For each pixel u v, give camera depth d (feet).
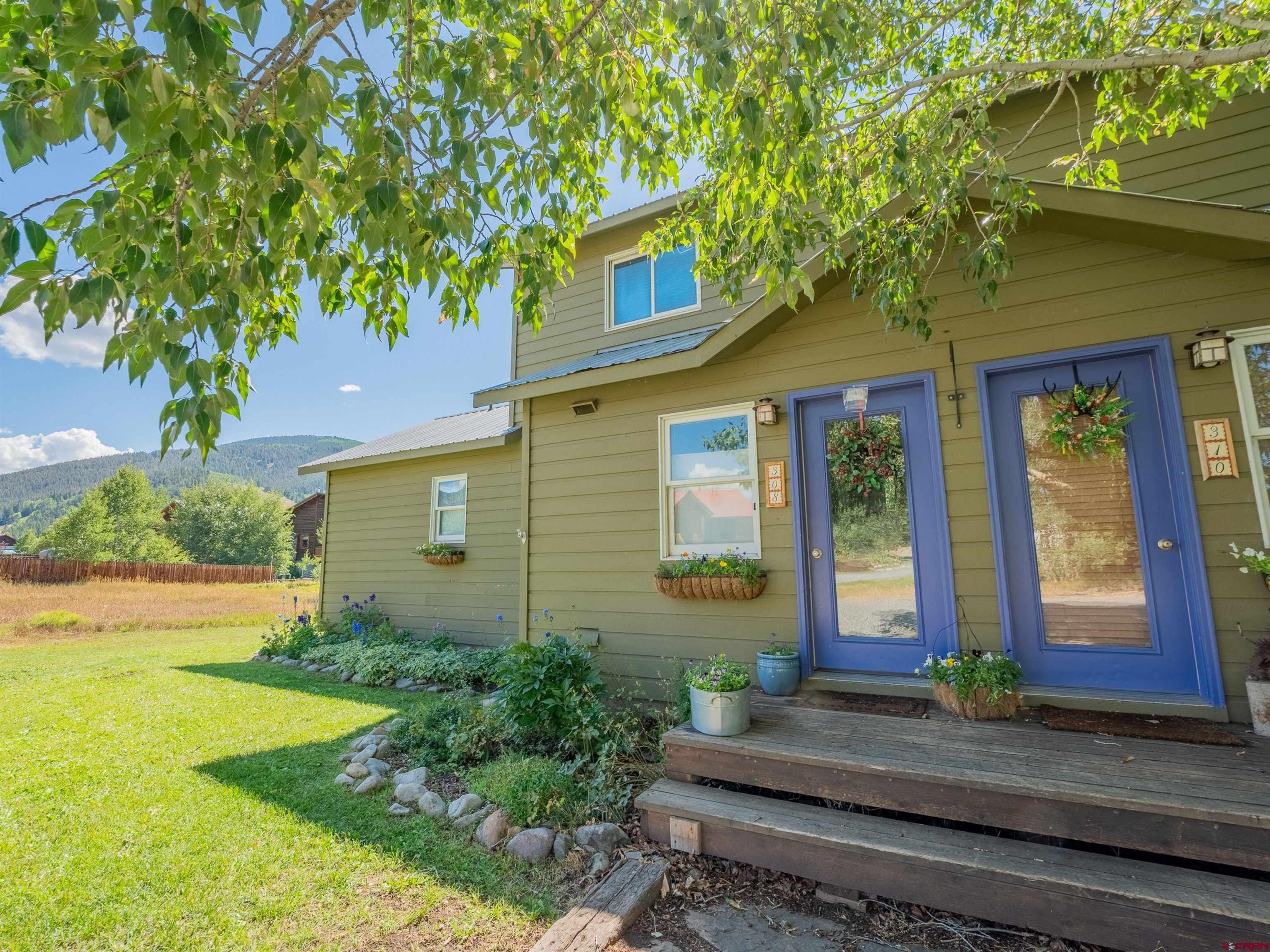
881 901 8.17
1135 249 11.50
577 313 24.70
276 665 26.30
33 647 32.68
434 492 29.25
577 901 8.04
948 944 7.33
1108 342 11.51
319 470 33.83
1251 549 10.11
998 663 10.81
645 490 16.28
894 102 12.39
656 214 22.58
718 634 14.65
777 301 9.14
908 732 10.15
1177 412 10.82
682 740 10.38
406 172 6.44
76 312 4.88
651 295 22.99
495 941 7.27
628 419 16.78
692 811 9.18
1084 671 11.27
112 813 10.59
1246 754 8.64
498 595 26.17
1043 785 7.83
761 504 14.53
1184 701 10.29
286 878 8.56
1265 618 9.95
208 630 42.27
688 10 6.64
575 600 16.94
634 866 8.74
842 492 13.87
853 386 13.53
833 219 12.44
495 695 15.55
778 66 7.36
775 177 8.34
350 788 11.73
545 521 17.81
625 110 7.98
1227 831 7.00
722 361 15.44
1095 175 13.14
